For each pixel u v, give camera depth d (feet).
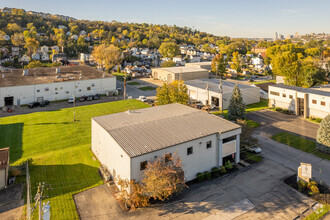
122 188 70.23
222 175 88.48
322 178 85.20
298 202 72.13
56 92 198.39
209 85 204.64
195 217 65.26
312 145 113.50
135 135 83.66
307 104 153.69
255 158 101.40
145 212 67.21
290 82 226.58
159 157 75.31
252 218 65.10
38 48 536.42
